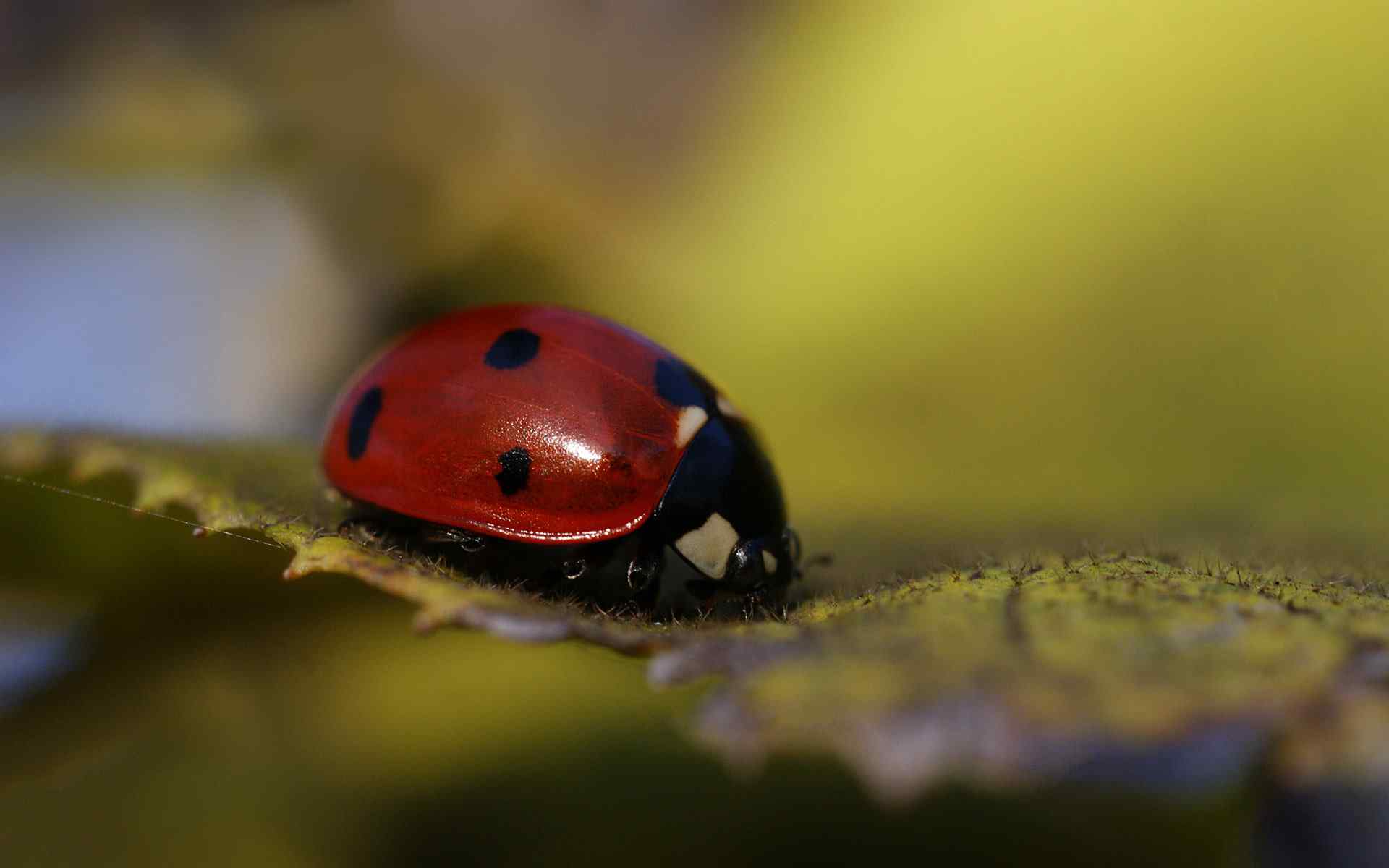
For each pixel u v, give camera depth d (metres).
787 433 0.05
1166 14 0.05
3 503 0.05
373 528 0.05
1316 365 0.05
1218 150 0.05
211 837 0.05
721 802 0.05
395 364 0.05
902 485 0.05
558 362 0.05
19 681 0.05
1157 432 0.05
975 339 0.05
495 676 0.05
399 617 0.05
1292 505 0.05
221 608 0.05
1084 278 0.05
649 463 0.05
